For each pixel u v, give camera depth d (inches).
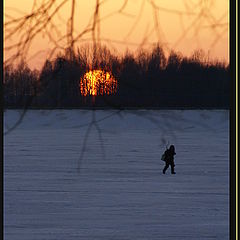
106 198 1895.9
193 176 2476.6
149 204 1784.0
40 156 3358.8
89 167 2817.4
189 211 1665.8
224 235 1363.2
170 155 2564.0
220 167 2802.7
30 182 2282.2
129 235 1360.7
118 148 3814.0
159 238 1332.4
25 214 1619.1
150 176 2487.7
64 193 2004.2
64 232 1396.4
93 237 1346.0
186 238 1326.3
